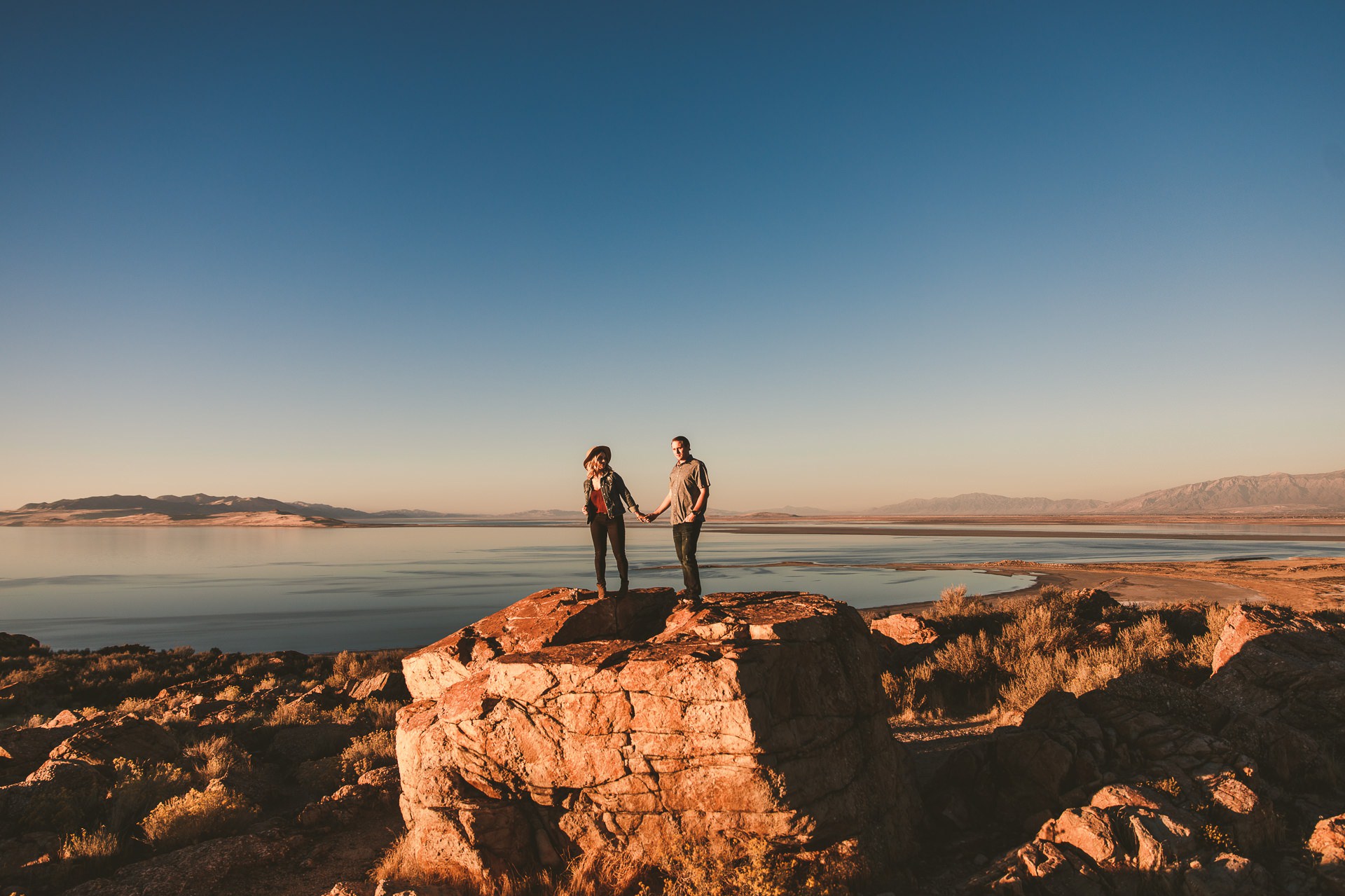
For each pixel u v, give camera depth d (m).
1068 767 8.01
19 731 11.48
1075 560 83.88
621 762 7.00
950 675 15.95
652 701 6.91
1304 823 7.34
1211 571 58.16
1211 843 6.76
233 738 13.69
